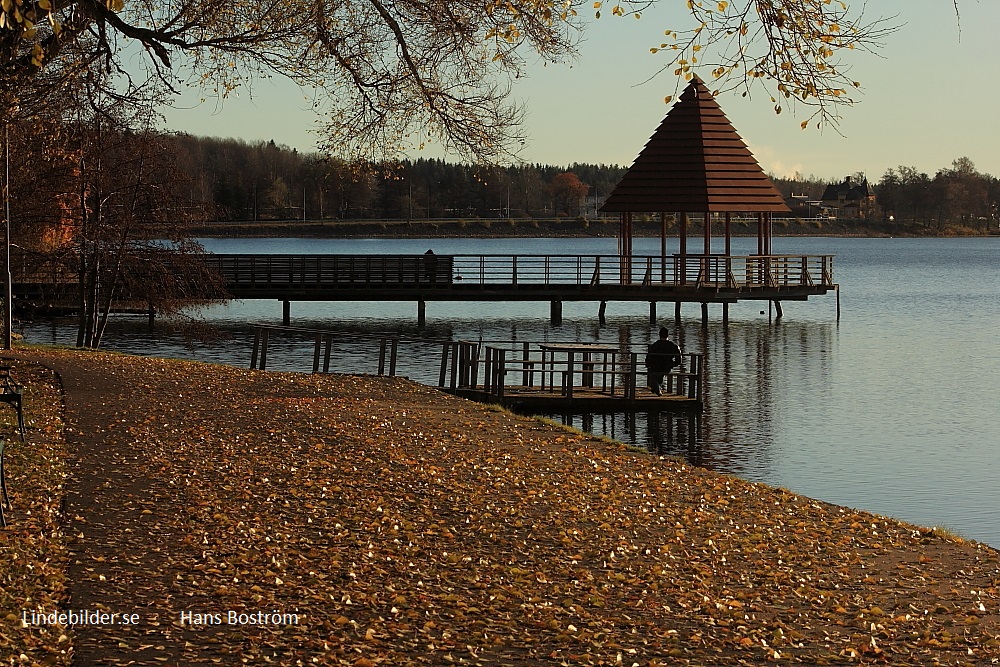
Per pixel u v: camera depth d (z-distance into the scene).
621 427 24.58
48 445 14.86
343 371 33.78
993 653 8.56
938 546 12.38
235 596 8.91
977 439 23.89
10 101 14.89
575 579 10.37
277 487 13.20
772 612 9.63
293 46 16.66
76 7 14.81
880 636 8.99
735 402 28.78
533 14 15.11
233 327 47.81
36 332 45.72
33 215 33.06
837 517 13.80
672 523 12.95
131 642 7.73
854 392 30.72
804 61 11.17
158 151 34.78
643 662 8.16
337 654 7.80
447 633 8.45
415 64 16.42
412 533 11.59
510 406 24.92
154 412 18.33
